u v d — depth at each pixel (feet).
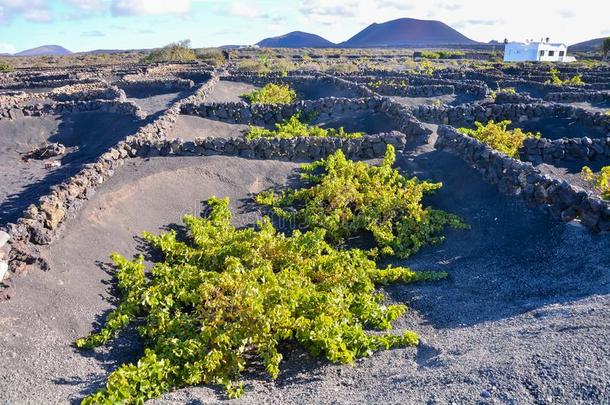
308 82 104.58
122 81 106.93
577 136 59.00
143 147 48.80
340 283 28.86
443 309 27.84
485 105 68.59
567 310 23.53
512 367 18.45
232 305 24.03
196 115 71.41
